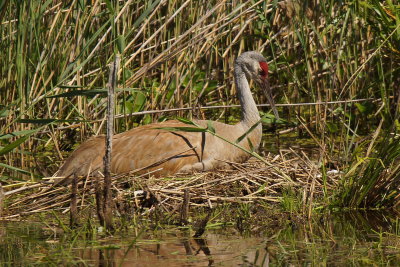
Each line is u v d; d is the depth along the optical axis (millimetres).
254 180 11469
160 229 9719
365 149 13633
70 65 12539
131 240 9117
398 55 14180
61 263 8086
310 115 15703
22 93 12820
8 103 13422
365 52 15805
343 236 9414
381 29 14969
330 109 15180
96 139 11906
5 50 13312
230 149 12062
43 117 14484
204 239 9188
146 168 11570
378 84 15320
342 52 16000
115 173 11617
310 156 13594
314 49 16578
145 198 10664
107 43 14281
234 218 10289
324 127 14312
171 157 11617
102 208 9633
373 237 9367
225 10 15172
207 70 15703
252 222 10117
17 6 12070
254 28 16188
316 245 8969
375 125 15875
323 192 11266
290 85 17000
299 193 11055
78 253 8500
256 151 12789
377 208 11031
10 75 13297
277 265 8070
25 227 9805
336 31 16172
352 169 11102
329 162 12609
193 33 14711
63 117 15031
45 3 12664
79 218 10156
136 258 8281
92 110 14102
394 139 11117
